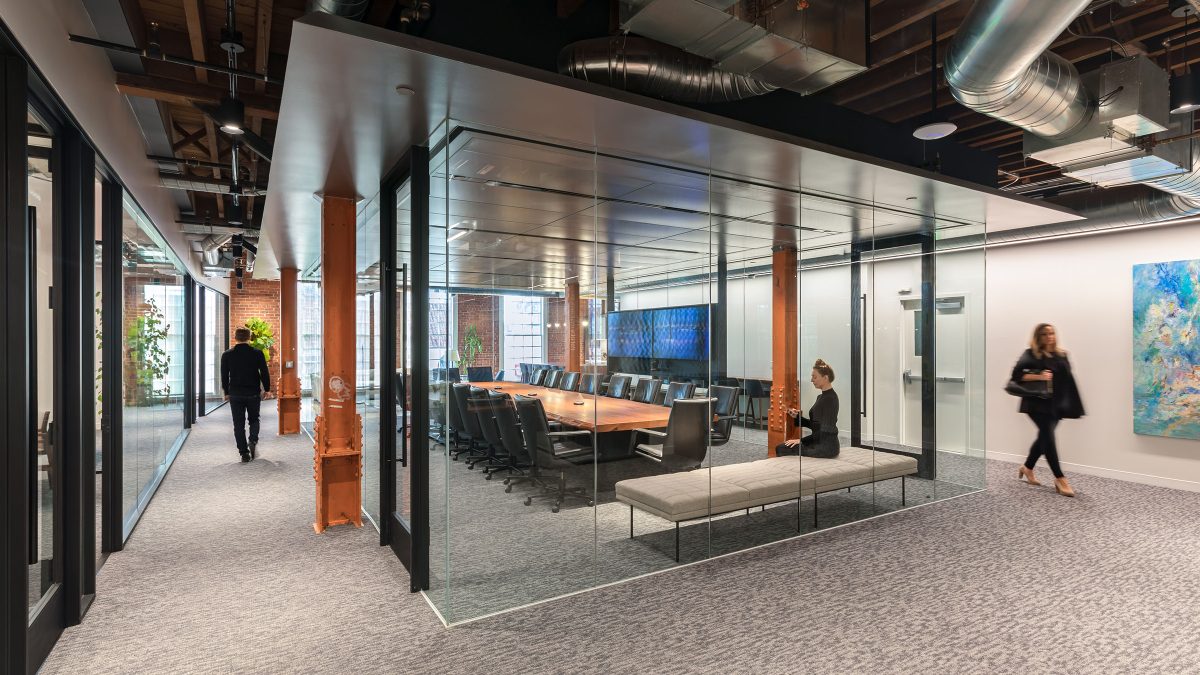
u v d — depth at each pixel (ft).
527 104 9.50
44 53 8.47
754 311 14.32
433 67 8.11
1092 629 9.73
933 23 11.61
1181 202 17.12
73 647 9.16
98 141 11.57
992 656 8.89
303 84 8.63
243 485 19.48
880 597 10.94
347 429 15.26
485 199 11.05
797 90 10.66
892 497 16.72
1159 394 19.16
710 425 13.53
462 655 8.91
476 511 10.80
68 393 9.87
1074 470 21.29
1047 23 7.31
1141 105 10.74
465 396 10.91
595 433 12.05
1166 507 16.87
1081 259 21.11
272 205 16.19
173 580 11.75
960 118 15.94
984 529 14.97
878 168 13.15
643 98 9.70
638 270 12.71
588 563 11.71
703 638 9.41
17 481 7.56
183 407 29.68
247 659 8.81
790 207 14.89
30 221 8.57
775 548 13.73
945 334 18.19
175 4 12.07
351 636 9.51
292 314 30.73
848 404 15.97
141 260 16.76
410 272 11.28
